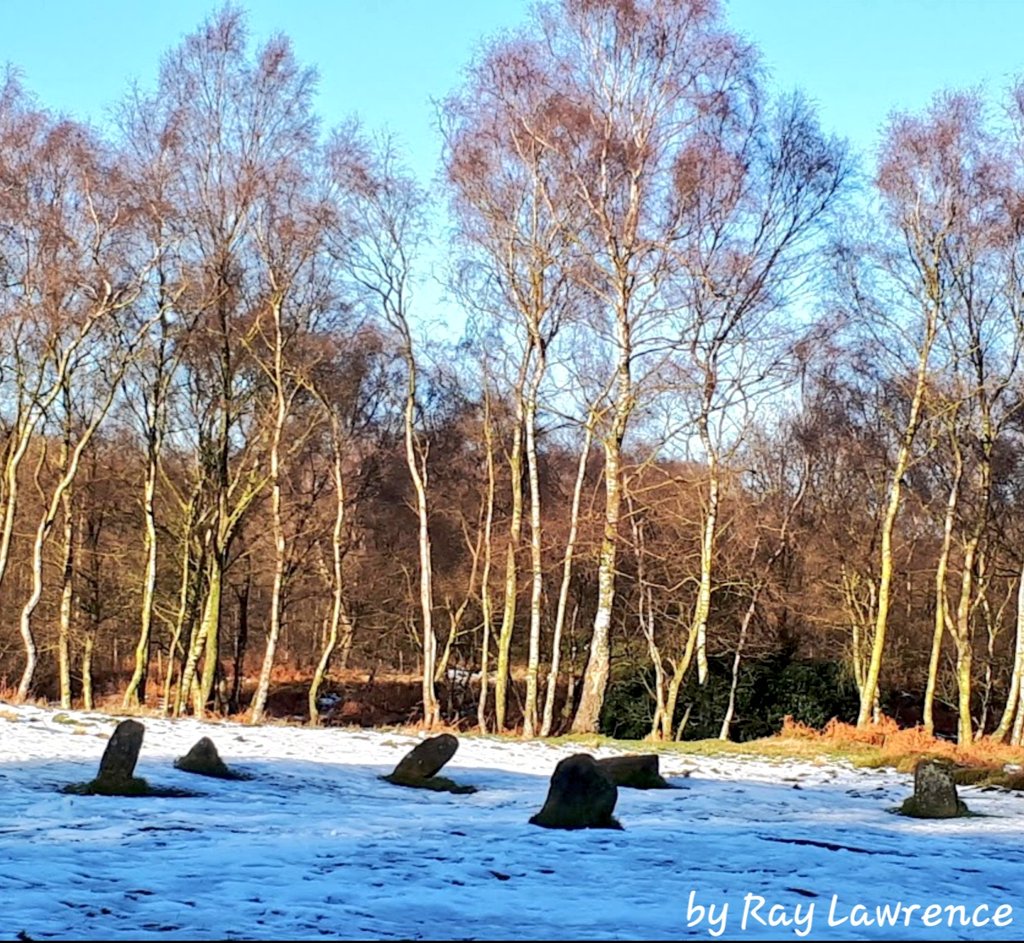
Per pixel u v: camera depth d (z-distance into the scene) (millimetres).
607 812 12742
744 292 29781
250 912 7773
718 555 33875
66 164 29469
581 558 31875
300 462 37281
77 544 37094
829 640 37094
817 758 23953
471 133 28625
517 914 8023
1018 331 28609
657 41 27969
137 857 9641
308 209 30500
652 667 34656
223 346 31344
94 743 18281
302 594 41875
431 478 39531
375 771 18375
